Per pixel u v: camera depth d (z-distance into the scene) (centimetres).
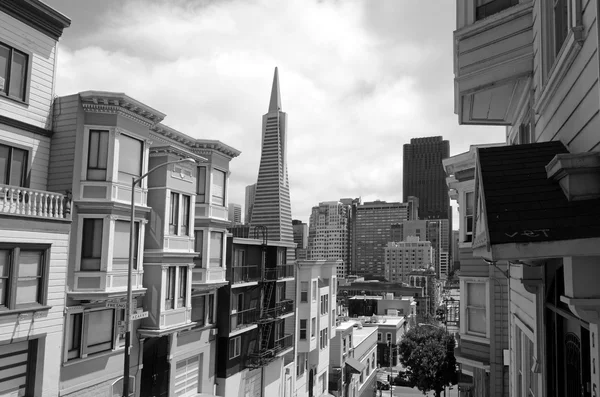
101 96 1909
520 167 656
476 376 2322
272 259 3859
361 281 16175
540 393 805
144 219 2150
